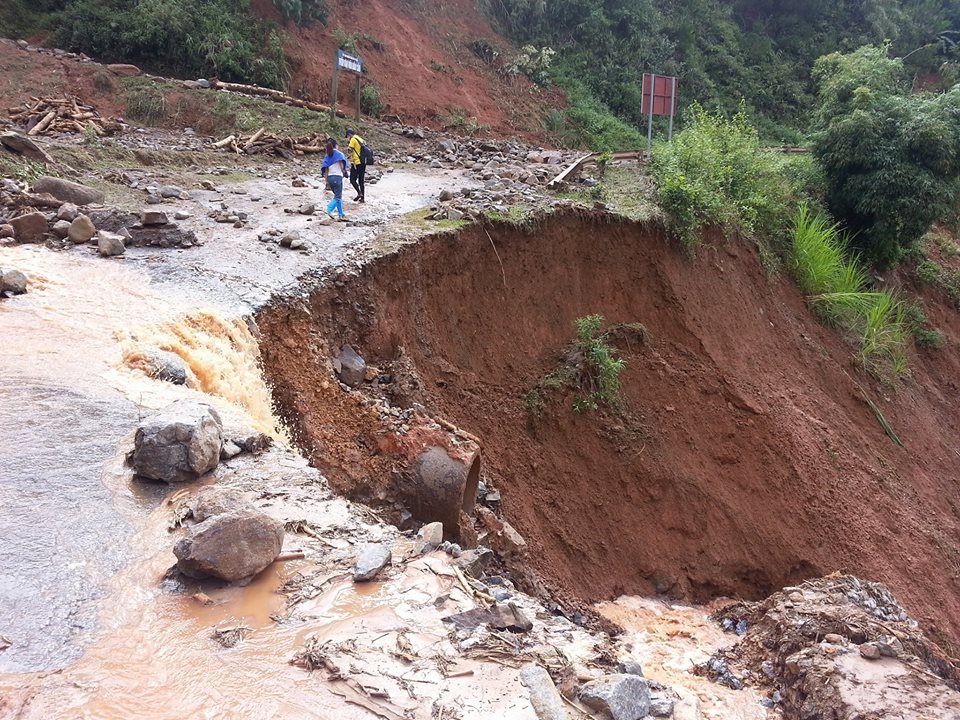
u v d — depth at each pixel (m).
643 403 15.27
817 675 5.63
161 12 26.81
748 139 21.66
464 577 5.37
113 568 5.05
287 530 5.64
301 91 28.88
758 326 18.39
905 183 21.89
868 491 16.34
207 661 4.27
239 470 6.52
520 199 16.97
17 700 3.87
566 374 14.51
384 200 16.66
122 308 9.52
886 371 20.98
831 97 24.92
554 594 11.31
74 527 5.43
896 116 22.58
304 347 10.62
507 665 4.40
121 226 12.53
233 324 9.62
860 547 15.01
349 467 9.70
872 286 23.70
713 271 18.25
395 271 13.01
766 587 14.09
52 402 7.13
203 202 15.40
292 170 20.38
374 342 12.27
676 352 16.59
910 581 15.02
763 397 16.42
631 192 18.73
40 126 19.97
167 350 8.73
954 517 18.50
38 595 4.71
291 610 4.77
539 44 40.44
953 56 49.59
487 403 13.58
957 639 14.38
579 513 13.36
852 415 18.78
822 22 50.19
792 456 15.53
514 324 15.23
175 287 10.43
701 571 13.75
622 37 42.34
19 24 26.62
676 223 17.58
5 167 14.54
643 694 4.42
